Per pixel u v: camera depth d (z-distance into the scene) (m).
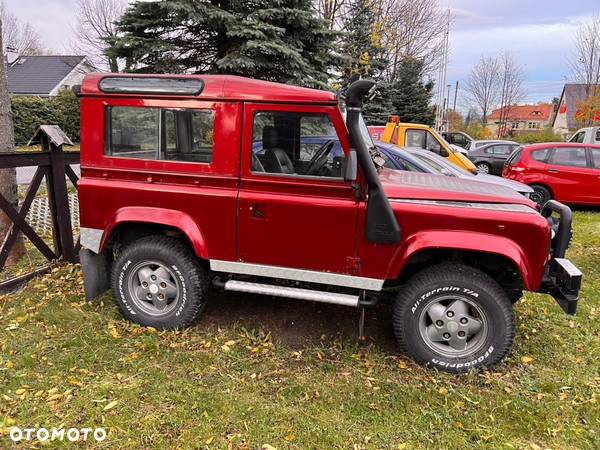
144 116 3.38
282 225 3.27
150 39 10.91
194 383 3.00
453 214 3.04
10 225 5.01
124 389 2.89
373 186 3.06
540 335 3.86
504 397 2.95
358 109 3.00
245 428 2.60
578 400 2.95
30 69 31.95
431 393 2.98
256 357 3.35
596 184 9.45
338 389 2.99
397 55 21.42
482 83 44.06
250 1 11.02
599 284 5.12
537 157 9.76
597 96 25.12
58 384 2.94
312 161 3.19
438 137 9.68
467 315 3.22
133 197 3.47
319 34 11.74
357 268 3.22
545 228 2.99
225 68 10.75
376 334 3.78
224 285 3.53
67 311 3.85
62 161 5.02
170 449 2.43
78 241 5.30
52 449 2.40
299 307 4.22
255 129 3.22
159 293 3.66
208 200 3.34
